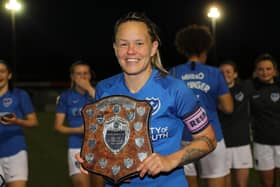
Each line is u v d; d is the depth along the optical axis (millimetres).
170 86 2367
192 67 4316
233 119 5375
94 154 2275
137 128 2225
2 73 4941
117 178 2223
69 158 5254
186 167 4570
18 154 4910
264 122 5516
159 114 2344
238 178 5488
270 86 5469
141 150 2207
